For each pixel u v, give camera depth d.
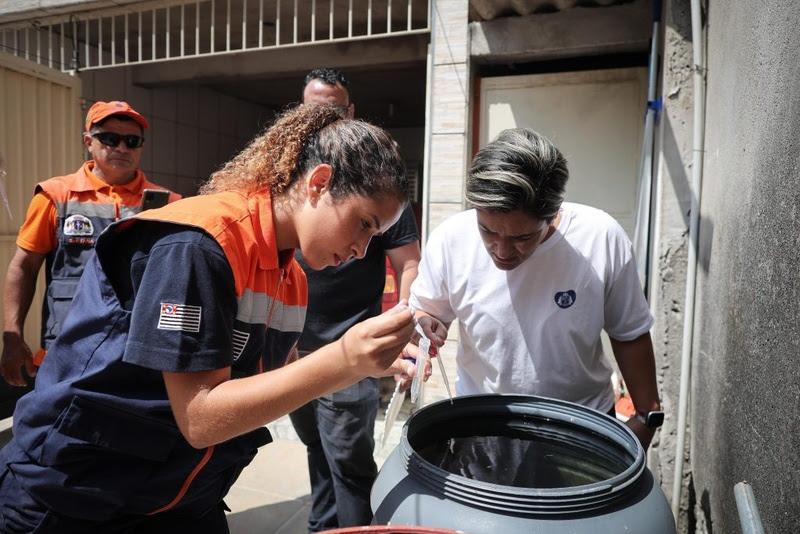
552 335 1.51
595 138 3.17
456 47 3.20
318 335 2.24
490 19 3.14
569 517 0.92
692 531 2.22
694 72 2.22
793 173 1.05
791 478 0.98
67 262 2.37
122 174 2.45
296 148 1.13
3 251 3.71
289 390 0.97
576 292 1.49
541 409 1.36
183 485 1.21
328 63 4.60
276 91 6.16
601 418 1.27
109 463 1.16
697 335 2.26
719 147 1.93
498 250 1.37
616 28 2.95
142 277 1.04
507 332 1.54
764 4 1.33
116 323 1.11
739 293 1.49
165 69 5.06
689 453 2.36
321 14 4.07
